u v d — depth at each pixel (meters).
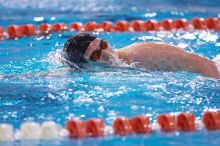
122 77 13.23
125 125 10.00
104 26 20.20
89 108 11.16
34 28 19.28
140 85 12.64
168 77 13.20
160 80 12.99
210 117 10.34
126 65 13.55
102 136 9.71
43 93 12.14
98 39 13.50
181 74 13.36
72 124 9.94
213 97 11.93
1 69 14.33
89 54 13.36
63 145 9.21
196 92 12.21
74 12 23.47
